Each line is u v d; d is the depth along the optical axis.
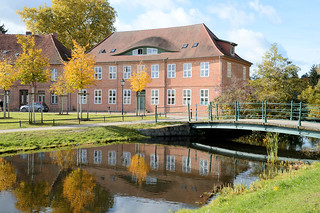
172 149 20.67
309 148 21.38
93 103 41.28
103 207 9.62
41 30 46.75
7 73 27.12
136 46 38.88
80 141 20.80
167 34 40.41
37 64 24.69
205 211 7.95
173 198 10.55
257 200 7.96
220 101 27.31
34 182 12.13
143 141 23.09
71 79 27.16
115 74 40.16
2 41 43.50
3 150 17.17
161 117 31.70
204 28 38.44
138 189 11.57
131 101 39.38
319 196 7.41
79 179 12.73
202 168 15.27
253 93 27.14
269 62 28.03
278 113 25.91
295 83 27.77
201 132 27.17
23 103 42.72
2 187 11.45
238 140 25.66
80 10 46.78
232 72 36.41
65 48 45.94
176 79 36.88
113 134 23.14
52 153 17.53
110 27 51.00
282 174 13.22
